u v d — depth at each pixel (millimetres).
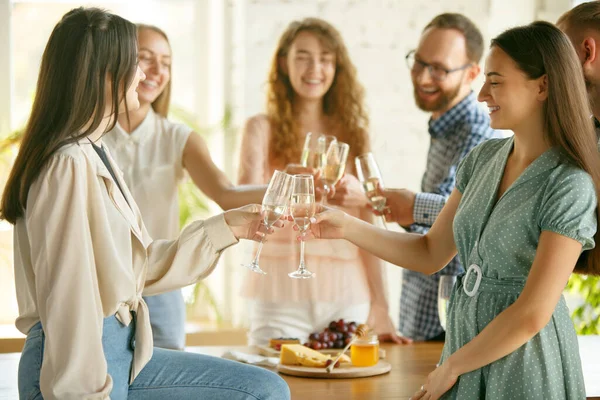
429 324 3279
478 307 1825
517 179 1797
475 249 1865
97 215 1673
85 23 1710
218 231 1971
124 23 1760
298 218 2102
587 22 2105
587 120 1786
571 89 1764
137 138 2949
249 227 2039
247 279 3562
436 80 3393
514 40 1799
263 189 2943
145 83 2939
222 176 2996
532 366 1740
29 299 1716
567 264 1709
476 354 1747
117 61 1727
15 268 1762
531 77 1780
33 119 1689
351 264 3459
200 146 3023
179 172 3035
